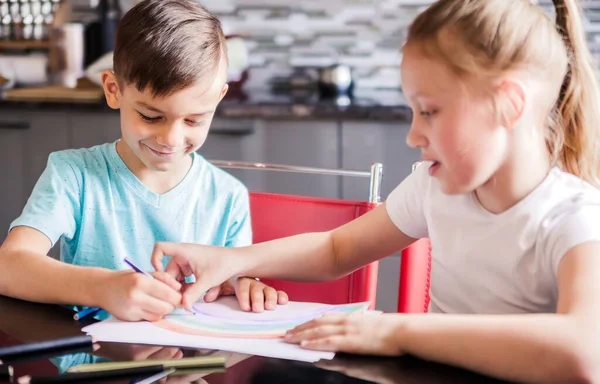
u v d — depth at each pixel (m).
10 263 1.09
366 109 2.58
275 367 0.84
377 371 0.83
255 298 1.08
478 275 1.06
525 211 0.99
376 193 1.44
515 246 1.00
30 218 1.22
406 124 2.58
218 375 0.82
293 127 2.65
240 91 3.12
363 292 1.33
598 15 2.81
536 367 0.80
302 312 1.06
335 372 0.83
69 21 3.24
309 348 0.89
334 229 1.31
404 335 0.87
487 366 0.81
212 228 1.41
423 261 1.38
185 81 1.11
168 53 1.10
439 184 1.02
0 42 3.25
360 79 3.15
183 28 1.13
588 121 1.03
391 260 2.54
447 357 0.84
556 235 0.94
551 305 1.00
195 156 1.43
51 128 2.81
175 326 0.98
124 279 1.01
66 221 1.29
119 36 1.16
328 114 2.61
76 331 0.95
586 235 0.91
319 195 2.67
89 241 1.34
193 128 1.17
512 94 0.87
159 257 1.10
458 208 1.08
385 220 1.21
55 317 1.00
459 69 0.86
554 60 0.93
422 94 0.88
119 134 2.77
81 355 0.87
